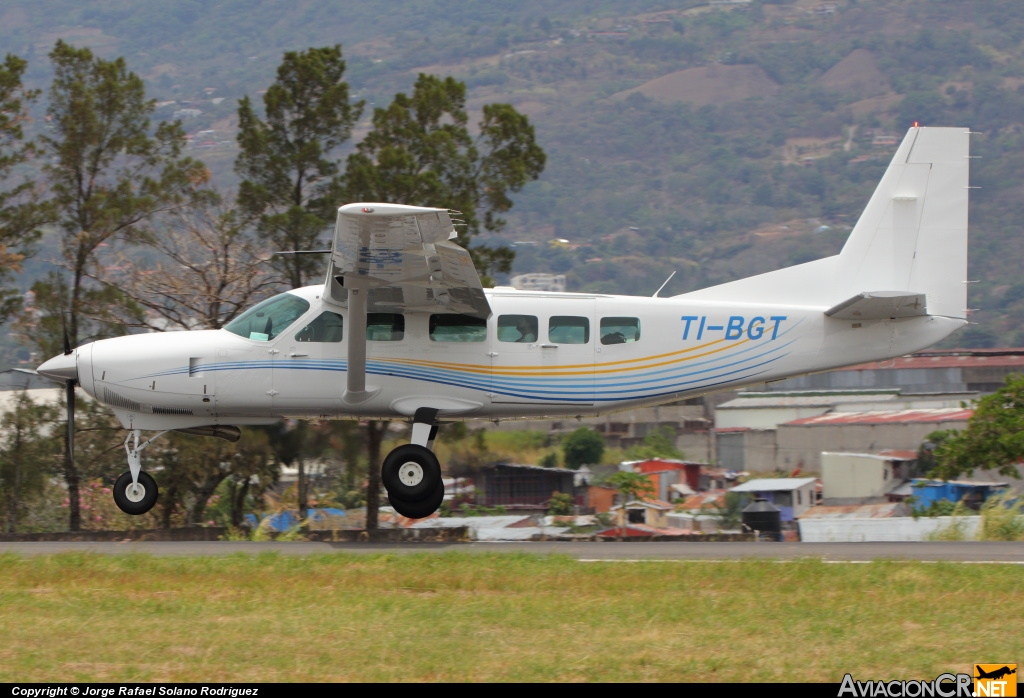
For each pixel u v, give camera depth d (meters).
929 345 43.44
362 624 25.42
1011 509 52.03
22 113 74.25
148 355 42.06
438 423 43.59
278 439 70.50
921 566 32.72
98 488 80.06
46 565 31.61
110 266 73.69
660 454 143.25
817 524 62.06
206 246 72.69
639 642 24.23
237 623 25.42
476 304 40.75
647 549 38.47
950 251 43.47
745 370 42.84
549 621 25.95
